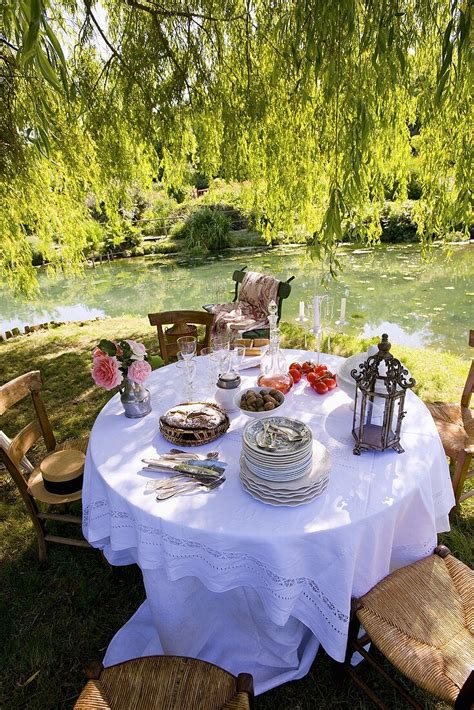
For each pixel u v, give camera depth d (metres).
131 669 1.19
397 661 1.18
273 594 1.21
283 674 1.53
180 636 1.49
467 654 1.19
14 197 4.12
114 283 10.02
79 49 3.36
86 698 1.12
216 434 1.64
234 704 1.09
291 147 3.35
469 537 2.15
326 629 1.26
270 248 12.43
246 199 4.49
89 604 1.92
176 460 1.53
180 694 1.12
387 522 1.29
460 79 2.30
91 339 5.80
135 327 6.36
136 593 1.96
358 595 1.35
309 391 2.01
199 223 13.04
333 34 1.96
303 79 2.40
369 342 5.07
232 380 1.84
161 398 2.04
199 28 3.14
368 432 1.60
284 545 1.18
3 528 2.43
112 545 1.44
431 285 7.61
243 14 2.97
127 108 3.40
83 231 4.83
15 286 4.73
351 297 7.12
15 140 3.66
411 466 1.46
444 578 1.41
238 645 1.59
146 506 1.32
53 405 3.92
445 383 3.78
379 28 1.95
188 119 3.63
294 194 3.55
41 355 5.29
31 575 2.09
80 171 4.20
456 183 2.82
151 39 3.12
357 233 3.44
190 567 1.29
